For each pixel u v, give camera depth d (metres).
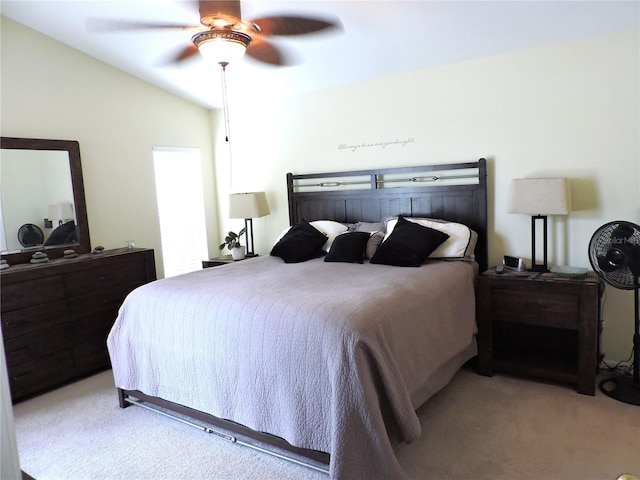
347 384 1.91
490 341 3.14
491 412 2.65
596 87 3.09
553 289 2.88
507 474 2.09
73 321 3.40
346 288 2.56
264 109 4.74
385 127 4.02
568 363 3.07
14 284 3.04
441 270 3.04
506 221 3.53
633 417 2.53
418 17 2.89
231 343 2.31
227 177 5.14
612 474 2.06
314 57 3.57
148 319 2.68
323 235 3.94
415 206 3.88
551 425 2.48
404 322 2.28
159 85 4.50
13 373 3.04
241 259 4.53
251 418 2.26
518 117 3.40
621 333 3.13
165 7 2.96
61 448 2.47
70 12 3.19
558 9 2.77
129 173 4.30
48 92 3.63
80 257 3.57
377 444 1.86
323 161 4.43
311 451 2.09
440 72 3.69
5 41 3.36
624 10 2.75
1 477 0.85
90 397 3.13
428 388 2.53
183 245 4.96
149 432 2.62
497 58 3.44
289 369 2.10
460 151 3.67
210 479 2.17
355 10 2.81
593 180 3.16
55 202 3.65
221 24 2.69
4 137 3.34
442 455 2.25
